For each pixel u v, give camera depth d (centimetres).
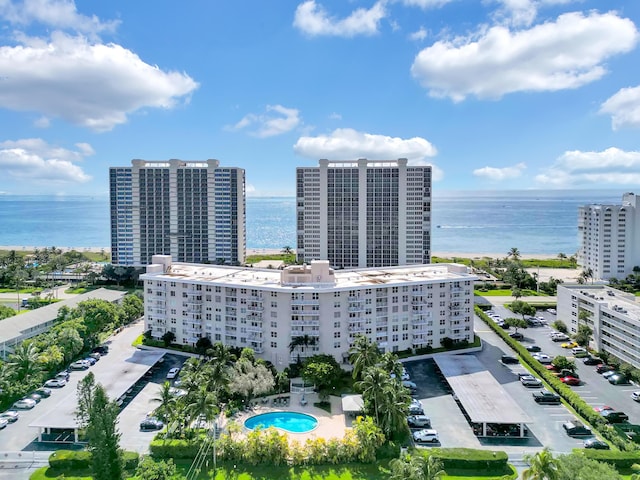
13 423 9944
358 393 11288
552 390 11662
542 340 15550
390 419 9031
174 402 9356
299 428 9900
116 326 16225
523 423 9369
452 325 14588
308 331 12781
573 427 9550
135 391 11631
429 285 14238
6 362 11981
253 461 8612
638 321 12019
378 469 8512
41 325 15150
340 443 8762
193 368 10606
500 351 14500
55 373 12456
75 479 8012
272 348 13162
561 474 6806
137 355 13450
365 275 15375
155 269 15550
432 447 9044
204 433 9350
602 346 13738
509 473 8238
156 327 15062
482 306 19875
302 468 8544
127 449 9006
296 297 12825
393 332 13862
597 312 13912
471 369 12356
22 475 8212
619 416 10012
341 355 13150
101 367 12875
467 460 8338
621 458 8269
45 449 8975
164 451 8775
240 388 10469
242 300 13600
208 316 14188
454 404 10962
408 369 13075
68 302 17500
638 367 12038
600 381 12194
